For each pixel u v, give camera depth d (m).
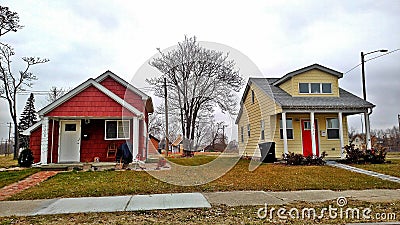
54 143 11.88
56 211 4.90
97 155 12.07
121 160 10.91
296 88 14.16
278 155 13.93
